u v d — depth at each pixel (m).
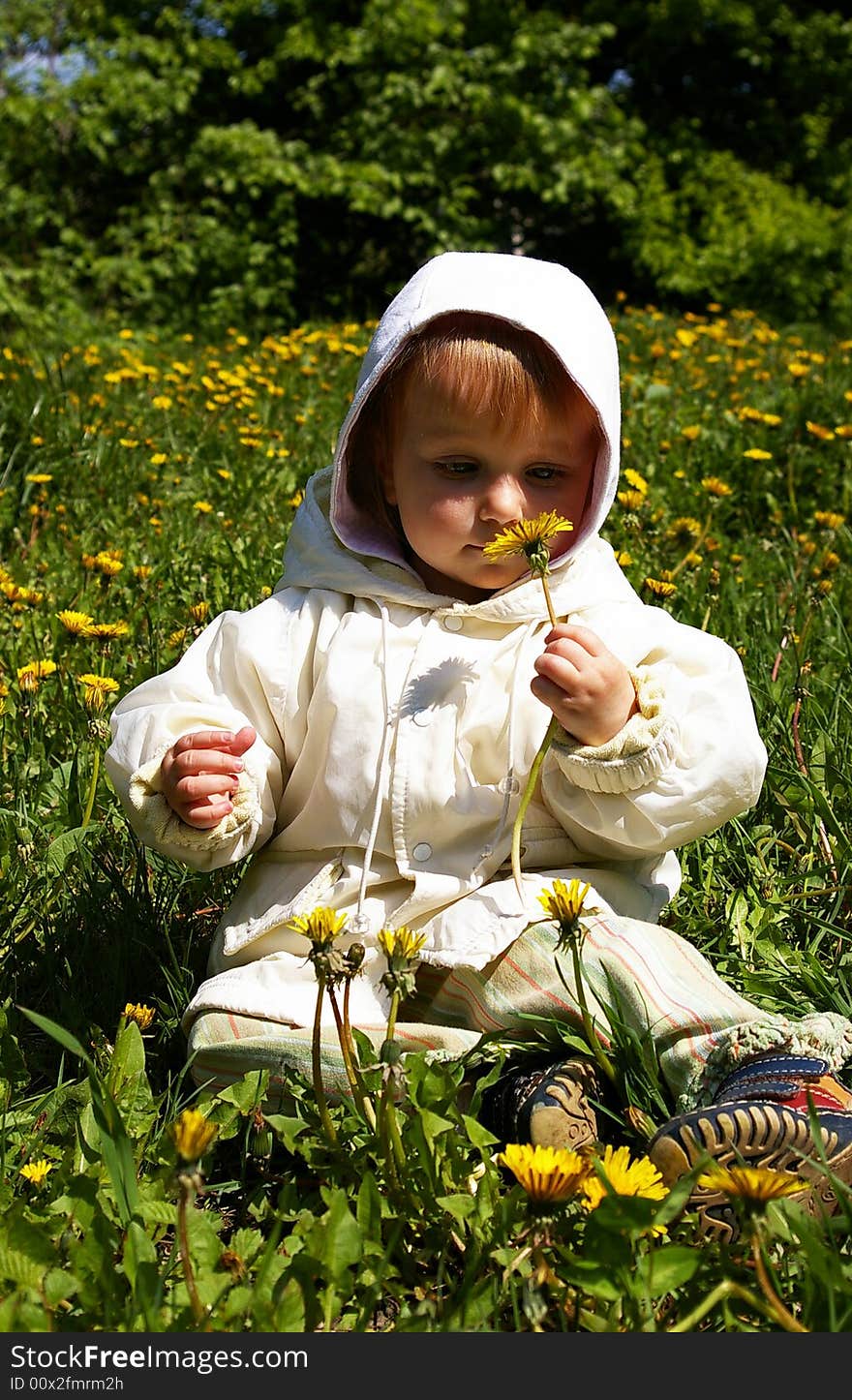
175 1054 1.81
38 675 2.65
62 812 2.37
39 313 10.84
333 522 1.95
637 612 1.86
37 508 3.93
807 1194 1.38
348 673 1.83
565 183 13.36
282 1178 1.52
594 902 1.69
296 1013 1.66
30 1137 1.55
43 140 13.42
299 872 1.82
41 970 1.98
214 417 5.06
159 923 2.10
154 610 3.20
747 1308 1.24
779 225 13.73
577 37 13.94
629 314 9.52
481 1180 1.36
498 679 1.81
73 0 14.12
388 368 1.89
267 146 13.26
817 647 2.94
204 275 13.17
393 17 13.51
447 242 13.41
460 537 1.82
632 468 4.50
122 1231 1.38
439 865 1.75
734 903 2.10
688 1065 1.52
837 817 2.34
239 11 13.94
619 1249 1.18
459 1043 1.60
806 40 14.93
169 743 1.81
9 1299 1.18
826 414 4.87
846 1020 1.57
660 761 1.66
